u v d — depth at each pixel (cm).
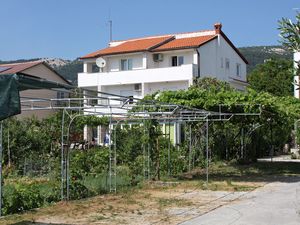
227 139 2808
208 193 1504
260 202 1313
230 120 2247
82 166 1814
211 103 1934
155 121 1900
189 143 2325
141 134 2041
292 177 2002
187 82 3912
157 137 1911
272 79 5122
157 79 3950
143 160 1905
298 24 760
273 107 2045
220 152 2745
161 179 1867
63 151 1420
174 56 4128
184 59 4088
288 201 1325
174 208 1228
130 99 1308
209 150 2600
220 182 1800
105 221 1062
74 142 2452
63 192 1375
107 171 1859
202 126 2373
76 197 1392
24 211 1179
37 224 1031
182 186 1669
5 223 1037
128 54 4200
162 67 4134
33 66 3934
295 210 1175
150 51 4116
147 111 1700
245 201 1334
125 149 2098
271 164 2670
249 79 5359
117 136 2145
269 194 1473
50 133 2355
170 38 4409
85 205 1269
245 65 4891
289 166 2534
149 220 1069
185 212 1168
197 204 1288
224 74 4431
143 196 1434
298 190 1567
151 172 1895
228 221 1048
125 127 2183
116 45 4750
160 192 1524
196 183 1748
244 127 2770
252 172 2214
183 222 1041
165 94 1989
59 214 1144
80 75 4241
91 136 3016
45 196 1327
